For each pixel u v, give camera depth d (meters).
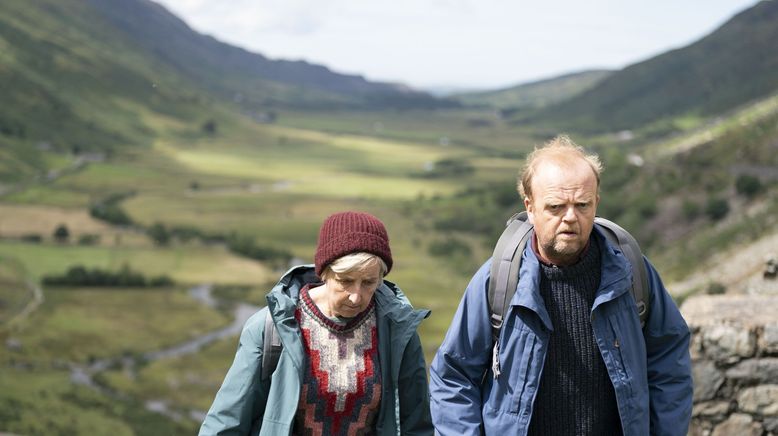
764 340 5.54
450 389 3.41
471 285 3.44
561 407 3.28
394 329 3.33
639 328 3.29
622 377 3.20
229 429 3.19
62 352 113.88
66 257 170.62
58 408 88.50
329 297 3.23
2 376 97.94
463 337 3.42
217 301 148.75
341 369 3.24
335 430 3.28
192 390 100.75
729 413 5.62
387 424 3.30
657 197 135.38
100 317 133.25
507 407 3.30
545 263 3.34
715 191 129.88
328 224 3.20
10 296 140.75
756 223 98.06
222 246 195.38
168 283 158.62
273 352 3.21
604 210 137.25
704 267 88.25
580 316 3.28
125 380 103.12
